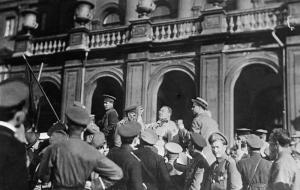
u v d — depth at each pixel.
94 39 19.34
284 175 5.51
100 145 7.20
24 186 3.30
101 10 25.81
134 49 18.00
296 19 14.98
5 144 3.26
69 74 19.38
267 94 19.61
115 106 20.81
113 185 5.62
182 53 17.28
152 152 6.26
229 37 16.28
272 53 15.65
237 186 6.14
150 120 17.25
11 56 20.98
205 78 16.42
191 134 6.72
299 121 14.45
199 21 17.22
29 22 21.36
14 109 3.48
